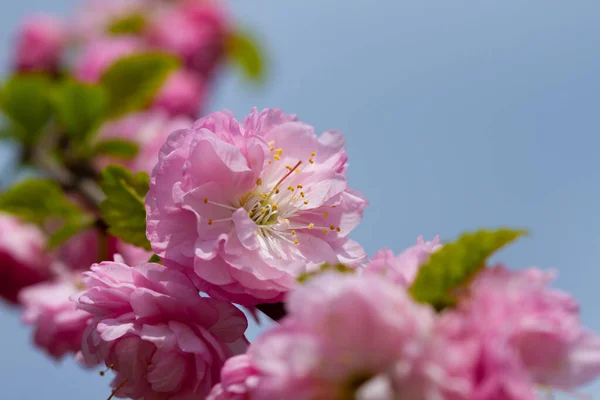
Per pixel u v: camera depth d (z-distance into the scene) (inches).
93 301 13.8
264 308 13.9
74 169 18.2
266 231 14.1
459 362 12.4
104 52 22.1
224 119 14.0
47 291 17.5
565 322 12.6
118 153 18.2
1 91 18.3
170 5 26.6
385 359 12.4
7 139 18.5
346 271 13.2
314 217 14.2
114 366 14.0
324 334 12.4
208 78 25.7
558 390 12.7
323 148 14.3
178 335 13.6
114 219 14.8
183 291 13.7
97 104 18.2
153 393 13.9
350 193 14.3
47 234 19.5
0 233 19.1
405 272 13.0
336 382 12.5
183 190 13.9
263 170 14.2
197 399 13.7
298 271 13.7
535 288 12.7
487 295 12.7
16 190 17.4
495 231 12.9
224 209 14.0
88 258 18.5
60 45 25.2
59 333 17.1
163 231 13.9
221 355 13.6
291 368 12.4
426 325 12.4
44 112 18.4
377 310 12.4
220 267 13.8
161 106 21.0
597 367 12.6
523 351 12.6
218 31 26.2
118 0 26.5
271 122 14.3
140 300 13.7
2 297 19.8
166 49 24.6
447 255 12.9
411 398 12.4
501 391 12.4
